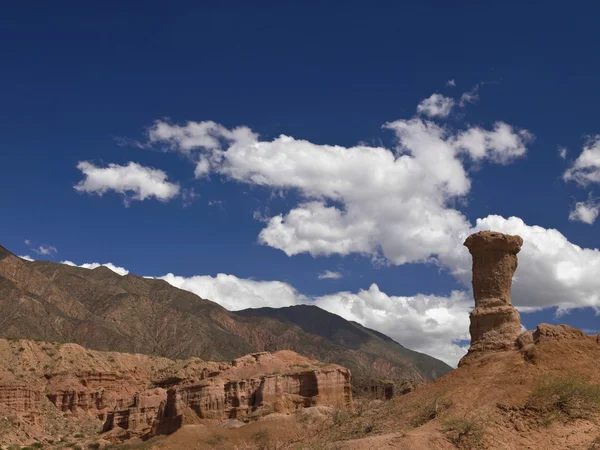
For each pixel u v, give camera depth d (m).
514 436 45.91
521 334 56.25
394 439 46.19
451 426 46.78
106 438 130.75
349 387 113.81
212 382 110.12
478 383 52.69
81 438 156.88
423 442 45.16
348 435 54.25
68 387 194.25
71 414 188.00
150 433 107.81
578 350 52.91
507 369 52.94
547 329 54.84
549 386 49.00
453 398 51.78
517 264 59.34
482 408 48.97
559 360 51.94
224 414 106.81
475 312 58.12
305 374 112.50
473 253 59.34
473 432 45.88
